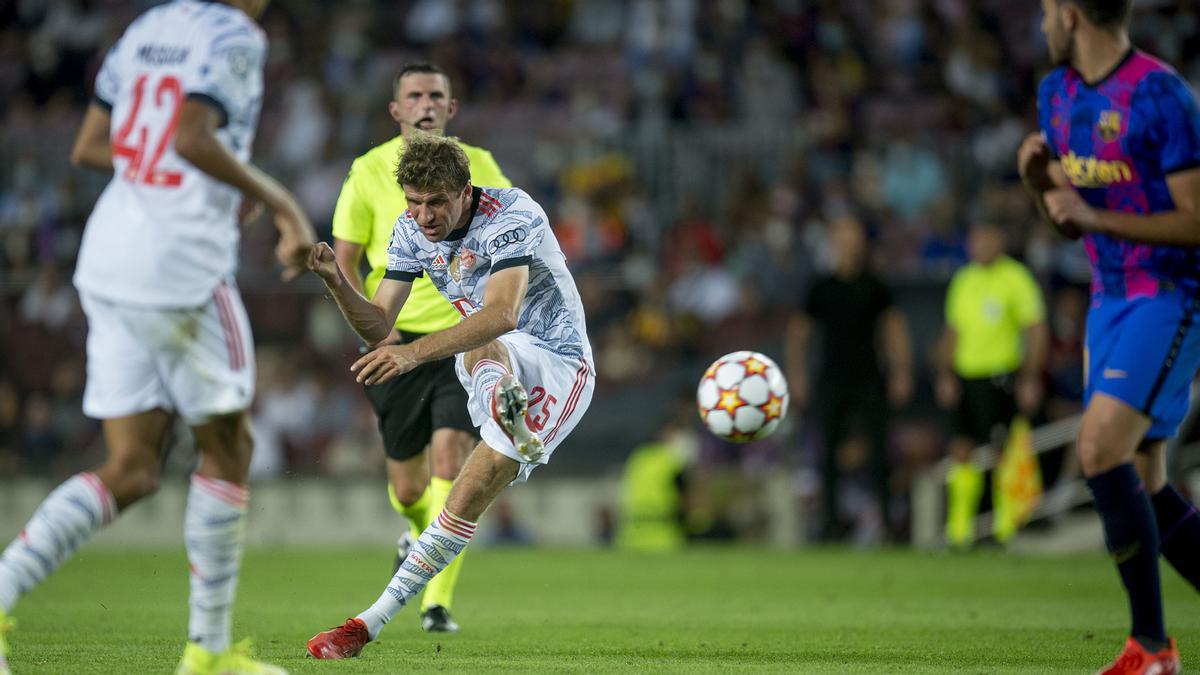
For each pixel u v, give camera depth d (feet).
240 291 226.38
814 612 96.02
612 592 114.32
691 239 229.45
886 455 167.84
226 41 51.11
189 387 51.60
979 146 238.27
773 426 85.30
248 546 198.08
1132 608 57.41
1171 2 245.04
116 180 52.65
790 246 226.58
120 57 53.16
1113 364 57.93
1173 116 56.08
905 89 265.95
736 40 270.26
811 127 250.98
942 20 275.59
